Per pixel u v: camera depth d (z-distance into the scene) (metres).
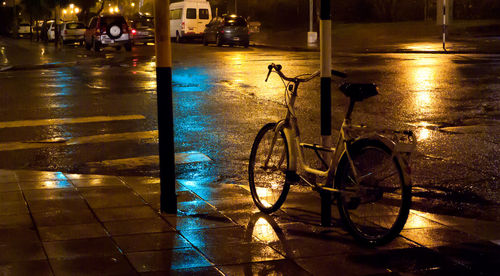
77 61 28.47
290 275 4.73
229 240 5.49
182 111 13.36
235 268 4.86
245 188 7.34
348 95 5.39
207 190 7.27
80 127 11.75
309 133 10.73
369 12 53.03
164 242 5.43
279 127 6.19
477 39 35.47
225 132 11.07
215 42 42.44
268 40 45.62
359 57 27.56
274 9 62.03
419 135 10.34
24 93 16.92
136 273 4.75
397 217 5.10
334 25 51.53
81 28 46.88
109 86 18.39
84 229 5.77
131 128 11.60
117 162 9.04
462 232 5.67
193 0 47.00
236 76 20.31
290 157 6.09
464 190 7.39
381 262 4.97
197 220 6.07
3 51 37.97
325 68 5.89
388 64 23.19
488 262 4.97
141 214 6.25
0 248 5.25
